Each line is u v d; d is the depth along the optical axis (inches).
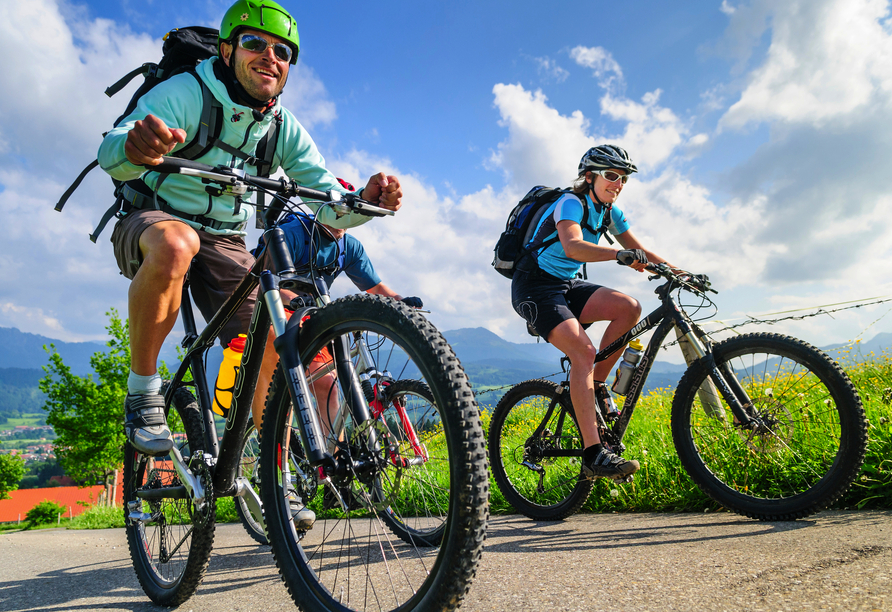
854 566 63.2
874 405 131.4
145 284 72.1
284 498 62.4
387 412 78.0
